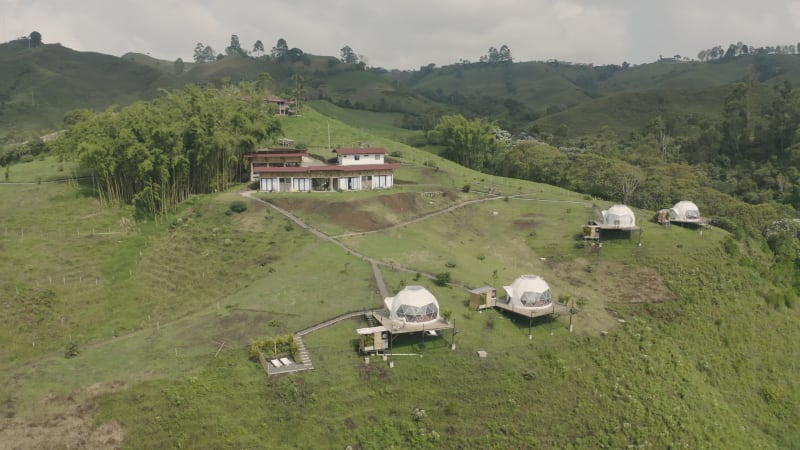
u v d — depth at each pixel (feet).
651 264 325.21
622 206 358.23
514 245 369.71
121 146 361.92
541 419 200.85
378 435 185.88
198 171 414.41
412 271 297.74
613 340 252.62
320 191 427.74
